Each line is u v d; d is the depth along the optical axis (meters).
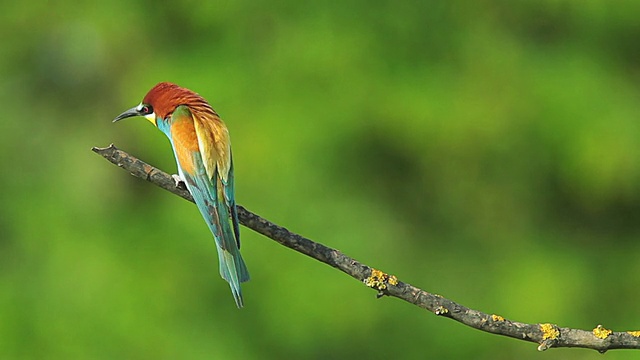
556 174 15.86
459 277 16.34
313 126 14.77
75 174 17.33
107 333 14.55
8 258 15.93
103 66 17.92
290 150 14.70
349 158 15.16
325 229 14.91
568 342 6.10
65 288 15.01
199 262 14.90
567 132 15.52
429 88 15.15
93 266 15.12
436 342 15.47
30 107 18.28
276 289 14.49
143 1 17.47
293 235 6.39
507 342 15.66
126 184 16.75
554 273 16.39
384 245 15.50
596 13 16.12
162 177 6.71
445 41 15.66
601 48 16.25
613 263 16.94
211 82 15.44
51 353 14.63
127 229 15.53
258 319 14.60
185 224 15.11
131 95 16.19
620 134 15.49
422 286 16.14
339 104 14.88
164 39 17.47
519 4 16.06
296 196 14.78
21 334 14.77
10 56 18.67
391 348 15.39
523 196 16.19
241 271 6.84
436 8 15.69
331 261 6.29
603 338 6.06
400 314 15.41
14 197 17.05
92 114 18.08
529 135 15.52
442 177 15.85
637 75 16.48
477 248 16.56
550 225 16.78
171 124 7.54
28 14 18.11
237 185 14.76
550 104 15.56
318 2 15.48
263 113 14.93
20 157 17.92
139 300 14.57
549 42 16.28
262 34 15.70
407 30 15.45
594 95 15.68
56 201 16.83
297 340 14.63
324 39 15.18
